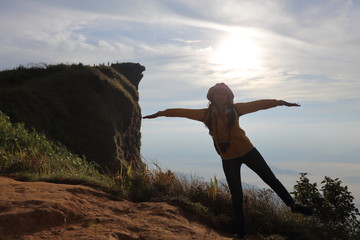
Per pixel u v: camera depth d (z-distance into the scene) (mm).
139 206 5387
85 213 4512
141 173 7070
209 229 4996
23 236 3609
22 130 10914
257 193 6605
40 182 5871
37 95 31562
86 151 30500
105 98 35750
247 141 4590
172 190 6699
